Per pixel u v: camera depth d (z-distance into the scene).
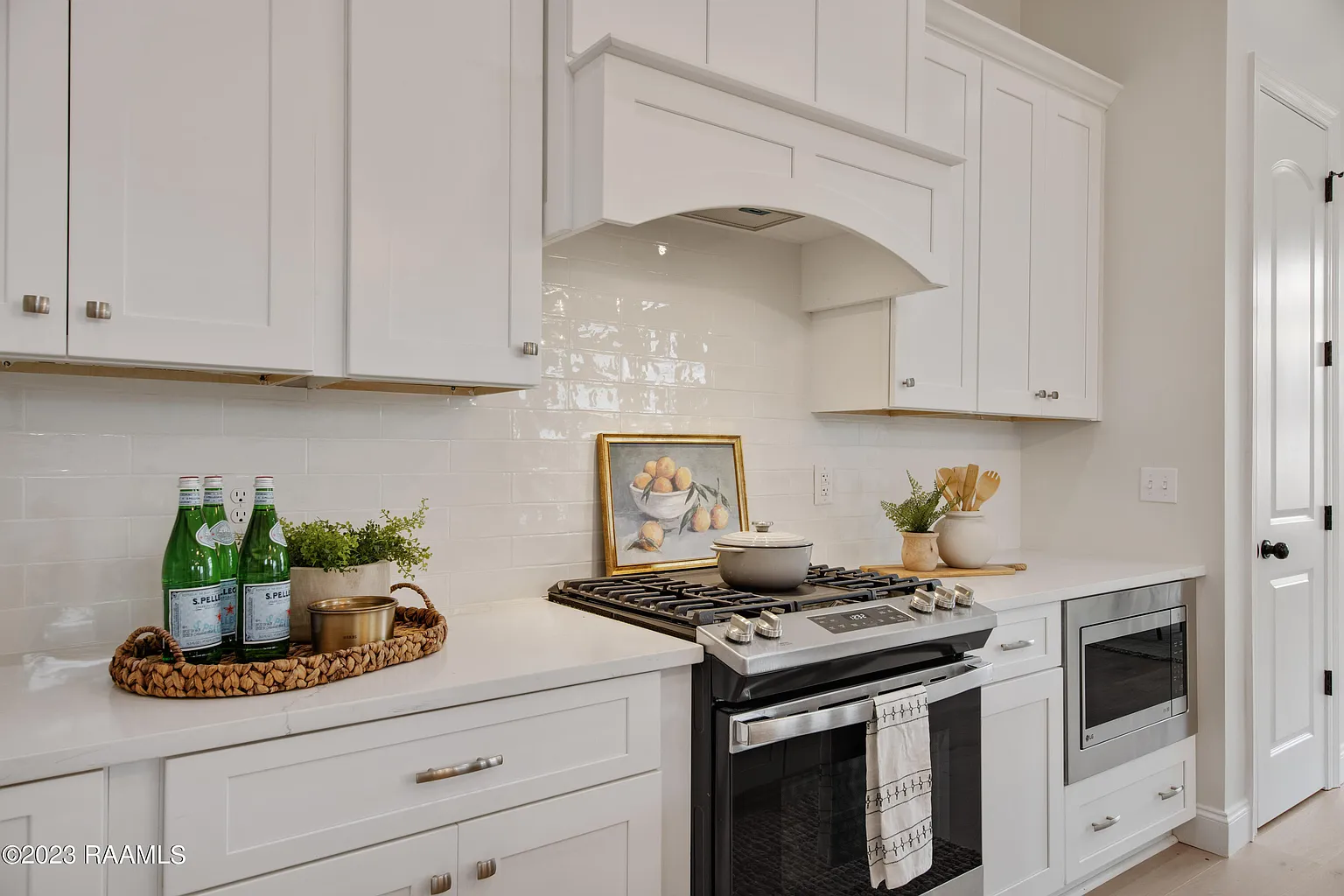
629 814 1.41
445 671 1.29
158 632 1.22
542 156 1.74
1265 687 2.82
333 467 1.71
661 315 2.23
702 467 2.27
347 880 1.12
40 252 1.17
